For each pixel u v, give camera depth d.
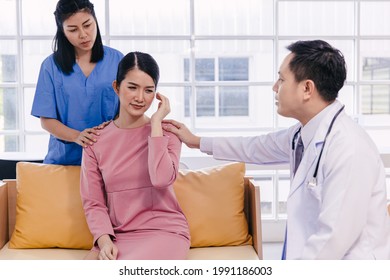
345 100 3.86
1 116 3.74
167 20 3.72
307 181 1.37
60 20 1.92
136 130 1.85
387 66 3.89
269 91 3.86
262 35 3.71
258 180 3.82
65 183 2.02
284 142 1.72
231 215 1.99
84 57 2.06
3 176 2.65
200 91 3.92
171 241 1.75
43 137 3.73
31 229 1.97
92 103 2.07
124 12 3.69
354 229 1.24
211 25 3.76
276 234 3.65
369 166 1.28
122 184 1.82
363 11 3.82
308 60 1.38
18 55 3.63
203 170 2.07
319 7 3.82
